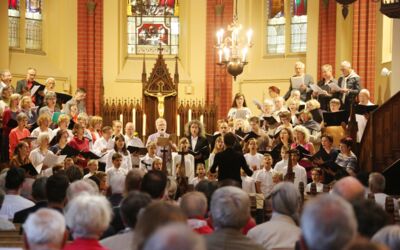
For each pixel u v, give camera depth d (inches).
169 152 676.1
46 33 1079.6
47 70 1060.5
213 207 251.3
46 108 763.4
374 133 694.5
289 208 295.1
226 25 1085.1
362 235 229.6
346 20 983.6
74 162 623.5
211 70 1087.0
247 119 829.2
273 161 670.5
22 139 625.9
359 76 902.4
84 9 1075.3
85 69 1072.2
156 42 1123.3
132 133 746.2
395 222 359.6
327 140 641.0
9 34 1039.6
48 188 327.0
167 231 152.6
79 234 238.1
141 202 266.1
